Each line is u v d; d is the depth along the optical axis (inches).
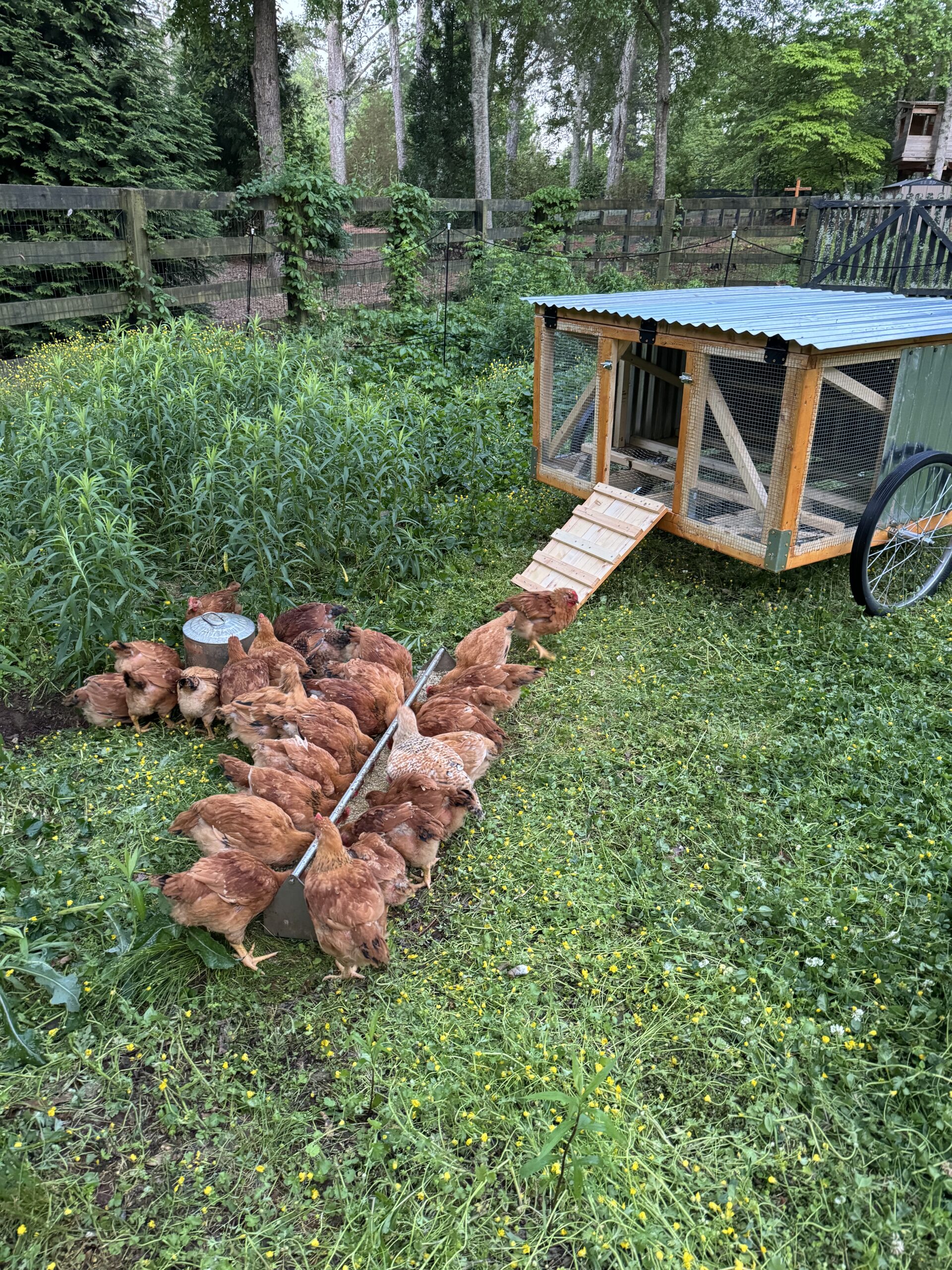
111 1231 103.0
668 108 1006.4
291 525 254.2
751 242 785.6
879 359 223.1
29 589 219.0
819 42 1136.2
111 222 446.3
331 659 214.7
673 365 320.5
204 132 602.2
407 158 1307.8
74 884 153.7
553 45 1184.2
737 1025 128.3
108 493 222.7
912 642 234.1
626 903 152.3
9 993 134.0
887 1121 114.2
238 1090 119.7
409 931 149.0
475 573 282.2
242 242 479.2
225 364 296.2
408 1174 109.9
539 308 291.4
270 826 148.5
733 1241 101.9
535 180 1430.9
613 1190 107.2
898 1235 102.3
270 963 142.1
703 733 200.2
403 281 561.3
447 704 185.0
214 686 193.3
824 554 240.8
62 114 491.2
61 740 195.5
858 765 185.0
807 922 144.7
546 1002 133.3
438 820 155.0
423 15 1188.5
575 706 212.2
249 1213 104.9
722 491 243.8
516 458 356.8
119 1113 118.0
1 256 378.6
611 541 259.9
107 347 328.8
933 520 257.3
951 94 986.7
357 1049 125.9
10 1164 107.0
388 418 284.5
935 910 146.4
